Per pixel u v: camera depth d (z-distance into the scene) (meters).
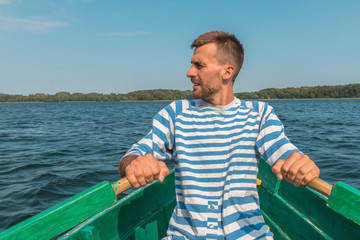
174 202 2.31
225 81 1.28
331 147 10.66
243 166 1.25
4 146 11.95
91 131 17.83
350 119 25.22
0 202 5.43
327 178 6.71
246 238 1.21
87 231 1.40
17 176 7.12
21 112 47.78
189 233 1.24
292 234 2.05
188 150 1.27
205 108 1.31
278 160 1.09
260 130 1.27
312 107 56.56
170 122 1.33
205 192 1.24
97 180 6.79
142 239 1.87
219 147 1.25
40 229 0.94
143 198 1.95
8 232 0.87
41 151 10.70
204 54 1.26
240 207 1.24
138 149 1.23
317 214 1.80
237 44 1.28
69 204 0.99
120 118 30.80
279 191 2.37
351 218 0.94
